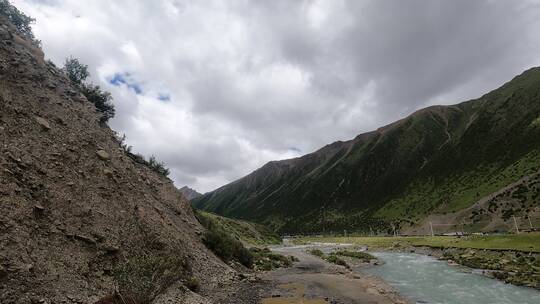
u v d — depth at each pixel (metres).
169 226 30.91
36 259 15.89
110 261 19.78
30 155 21.41
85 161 25.98
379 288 31.27
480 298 29.48
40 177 20.61
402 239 119.06
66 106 30.67
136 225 24.64
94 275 18.02
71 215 20.23
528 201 129.88
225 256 38.53
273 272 41.66
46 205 19.27
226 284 29.09
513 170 169.88
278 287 30.38
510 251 53.31
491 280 37.34
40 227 17.78
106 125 37.66
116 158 31.84
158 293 18.02
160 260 19.31
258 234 132.50
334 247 112.12
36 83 29.12
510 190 147.88
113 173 27.97
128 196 27.59
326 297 26.67
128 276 17.06
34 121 24.62
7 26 32.97
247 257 43.00
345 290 29.84
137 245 22.95
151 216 28.48
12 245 15.34
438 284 36.66
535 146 181.12
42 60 33.94
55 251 17.34
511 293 30.73
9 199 17.28
